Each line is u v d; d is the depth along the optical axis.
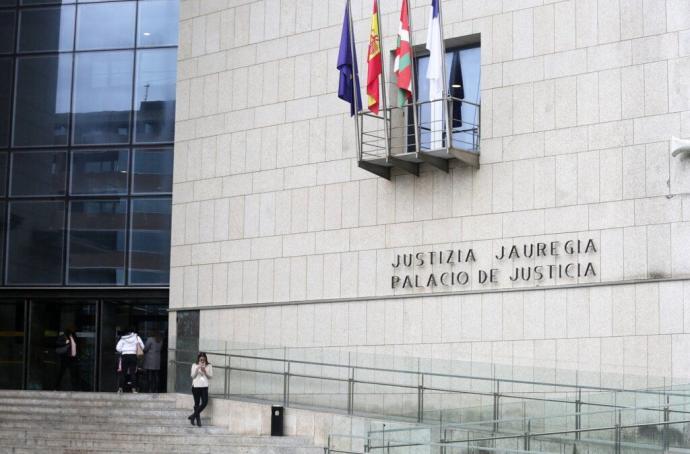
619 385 24.84
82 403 29.55
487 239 28.11
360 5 31.42
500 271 27.78
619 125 26.38
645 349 25.36
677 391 23.20
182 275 34.50
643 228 25.73
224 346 29.77
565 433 22.81
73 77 37.28
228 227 33.59
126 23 37.12
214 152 34.25
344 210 30.98
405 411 26.33
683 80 25.53
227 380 29.36
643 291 25.53
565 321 26.61
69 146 37.06
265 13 33.56
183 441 25.84
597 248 26.34
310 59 32.31
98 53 37.22
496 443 22.17
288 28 32.97
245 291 32.91
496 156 28.23
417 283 29.20
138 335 35.78
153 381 34.66
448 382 25.88
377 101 28.77
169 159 36.19
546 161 27.41
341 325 30.59
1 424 27.97
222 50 34.47
